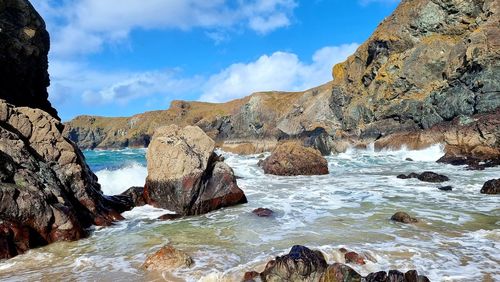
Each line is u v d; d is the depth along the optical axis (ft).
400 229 36.37
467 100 109.70
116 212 44.57
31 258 30.37
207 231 37.83
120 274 26.61
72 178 42.50
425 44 135.44
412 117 130.52
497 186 54.75
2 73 55.72
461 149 103.91
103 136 501.97
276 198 55.11
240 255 30.01
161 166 47.65
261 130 206.59
